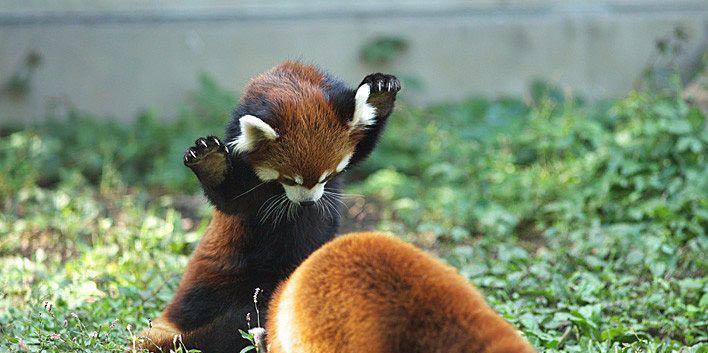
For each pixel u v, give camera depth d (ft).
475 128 52.70
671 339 28.68
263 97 25.39
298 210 26.45
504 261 34.58
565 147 45.52
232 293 27.17
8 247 38.83
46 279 32.99
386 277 18.75
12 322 28.35
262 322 26.12
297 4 58.44
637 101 45.29
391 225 41.39
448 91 59.36
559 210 40.78
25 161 49.42
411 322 18.15
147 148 53.36
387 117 27.48
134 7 57.36
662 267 32.65
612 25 59.21
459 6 59.16
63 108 56.65
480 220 40.86
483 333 17.70
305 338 19.40
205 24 57.57
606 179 41.09
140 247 36.35
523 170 46.42
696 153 40.75
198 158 24.81
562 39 59.31
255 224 26.66
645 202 39.45
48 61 56.49
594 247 35.73
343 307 18.85
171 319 27.48
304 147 24.56
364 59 58.54
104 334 26.81
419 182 48.78
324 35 58.23
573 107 54.60
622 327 27.71
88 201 44.14
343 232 41.83
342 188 28.71
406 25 58.70
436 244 39.47
